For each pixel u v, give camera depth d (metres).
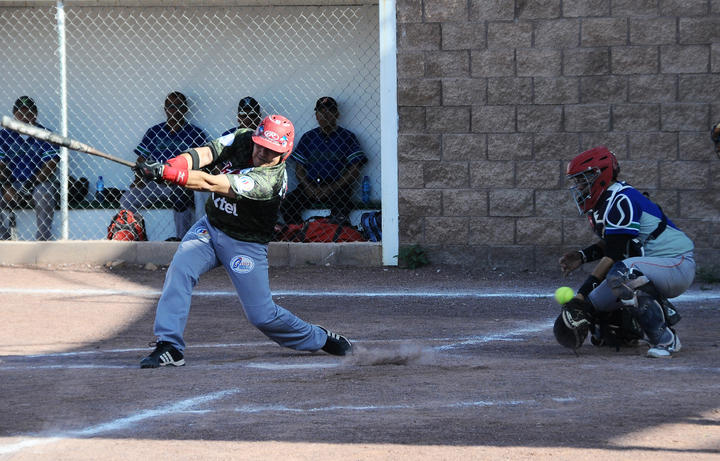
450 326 27.31
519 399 16.06
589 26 36.78
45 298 32.81
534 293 33.56
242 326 27.58
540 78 37.22
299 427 14.25
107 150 46.41
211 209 20.11
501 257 38.16
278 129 18.88
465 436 13.57
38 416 15.27
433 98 37.94
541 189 37.62
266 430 14.09
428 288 34.62
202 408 15.72
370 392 16.91
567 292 20.81
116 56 45.97
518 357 21.16
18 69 46.34
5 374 19.53
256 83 45.22
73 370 19.97
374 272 37.97
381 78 38.16
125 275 38.06
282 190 19.77
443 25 37.56
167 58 45.69
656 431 13.74
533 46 37.09
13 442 13.61
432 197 38.38
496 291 34.00
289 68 44.88
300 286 35.22
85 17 45.78
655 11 36.38
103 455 12.80
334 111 42.69
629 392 16.45
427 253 38.75
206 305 31.59
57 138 16.88
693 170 36.66
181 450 12.98
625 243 20.69
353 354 21.84
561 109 37.22
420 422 14.48
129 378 18.69
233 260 20.11
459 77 37.69
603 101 36.97
